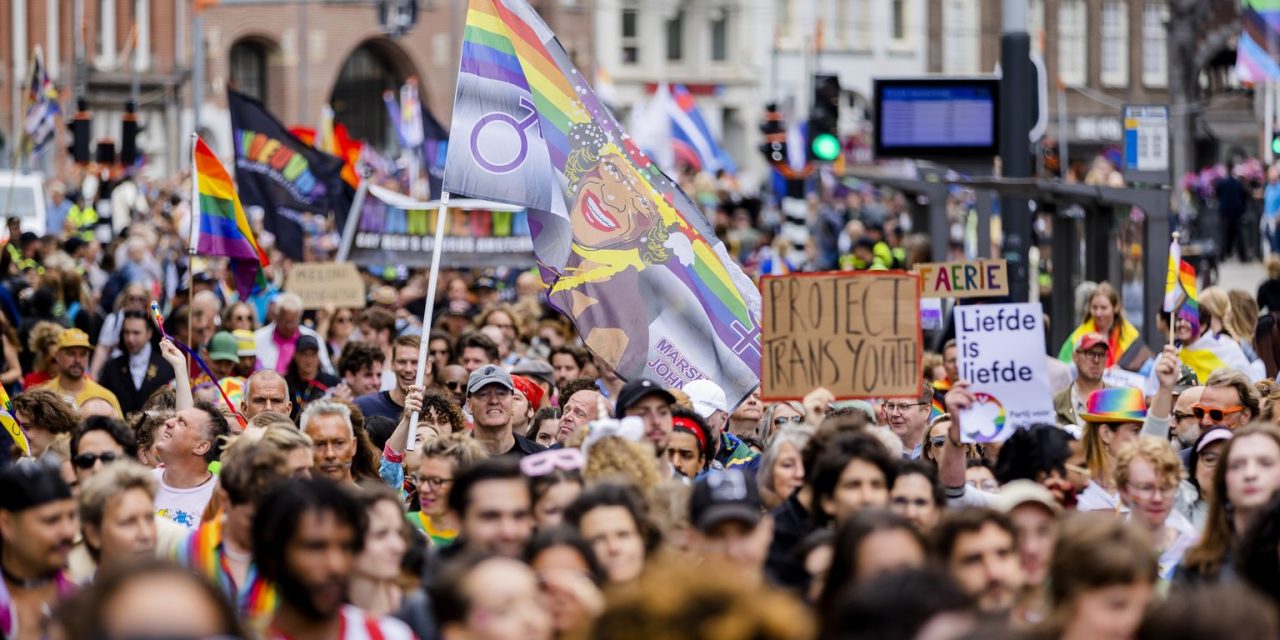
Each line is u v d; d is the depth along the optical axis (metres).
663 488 13.35
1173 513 15.17
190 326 25.06
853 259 43.81
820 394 17.25
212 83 100.56
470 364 24.22
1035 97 32.31
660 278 19.72
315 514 10.94
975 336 16.08
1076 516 10.98
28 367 29.81
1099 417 16.94
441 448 15.37
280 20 103.25
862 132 93.44
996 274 25.39
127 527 12.88
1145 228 28.94
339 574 11.00
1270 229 59.47
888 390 17.25
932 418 20.81
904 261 42.12
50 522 12.43
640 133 80.94
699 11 114.00
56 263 35.84
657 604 8.00
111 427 16.34
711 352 19.75
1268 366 25.55
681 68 114.12
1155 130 29.09
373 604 12.57
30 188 58.22
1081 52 124.75
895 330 17.25
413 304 39.16
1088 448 17.16
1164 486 14.61
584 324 19.61
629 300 19.64
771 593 8.06
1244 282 61.31
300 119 100.56
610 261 19.67
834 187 86.81
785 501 14.25
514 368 24.56
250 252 26.33
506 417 18.89
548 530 11.44
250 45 104.25
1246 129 118.62
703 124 82.00
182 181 64.50
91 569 13.99
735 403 19.75
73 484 16.73
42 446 19.11
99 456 16.23
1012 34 31.52
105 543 12.90
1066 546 10.76
